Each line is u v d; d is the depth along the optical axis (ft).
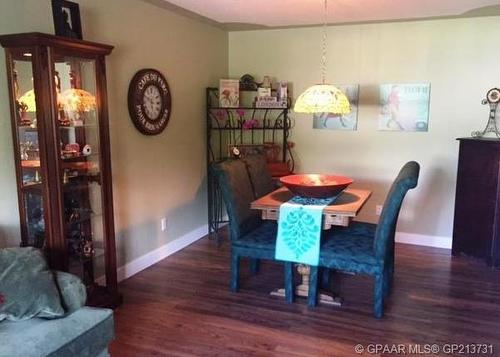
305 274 10.56
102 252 10.08
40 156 8.34
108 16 10.74
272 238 10.77
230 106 15.42
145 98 12.20
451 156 14.39
